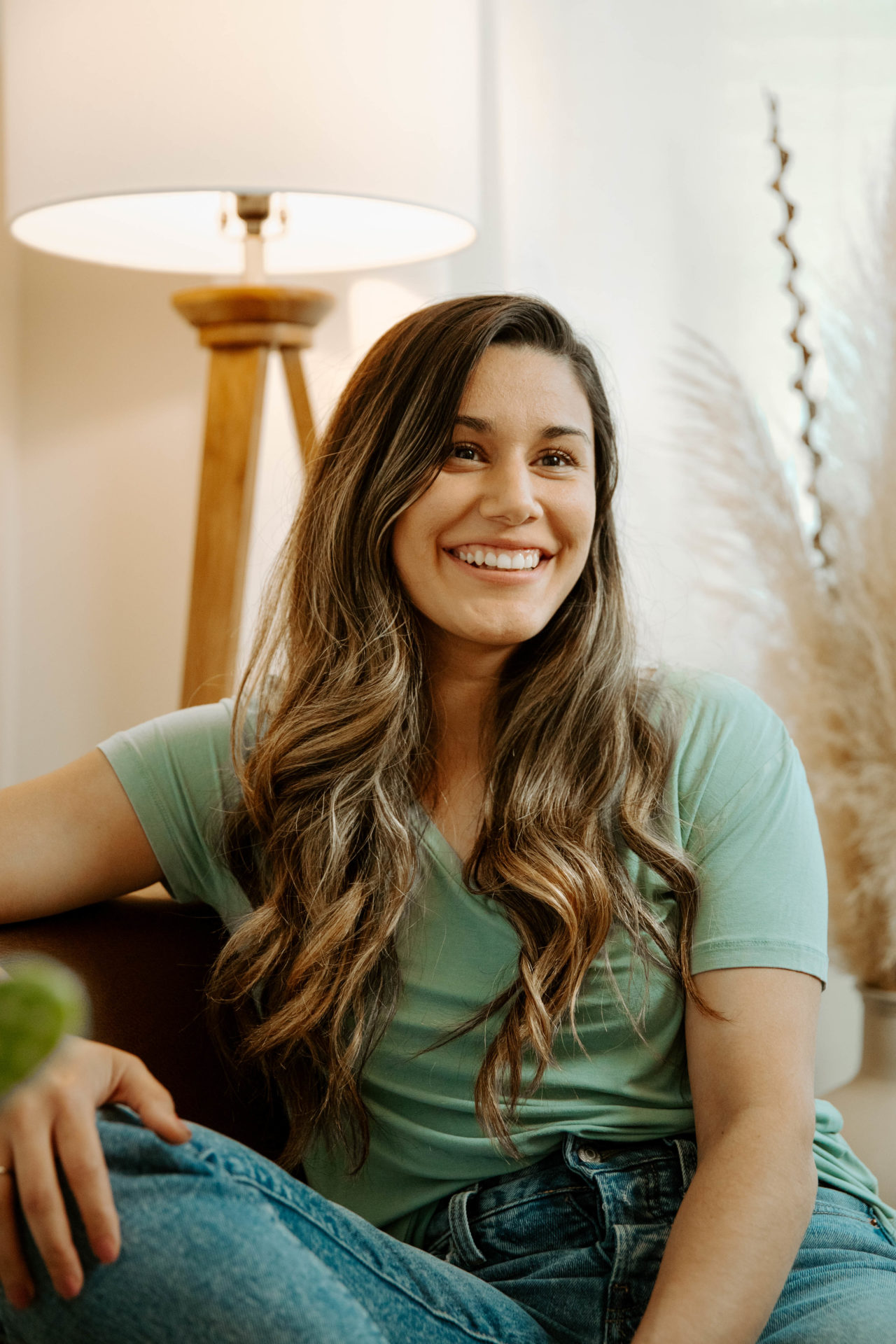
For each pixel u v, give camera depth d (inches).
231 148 54.6
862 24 76.3
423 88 57.2
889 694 67.9
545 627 45.7
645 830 41.5
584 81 77.6
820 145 77.0
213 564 67.7
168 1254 27.8
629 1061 41.1
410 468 42.0
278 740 44.7
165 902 48.4
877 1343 33.2
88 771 45.6
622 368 78.8
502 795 43.3
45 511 82.4
